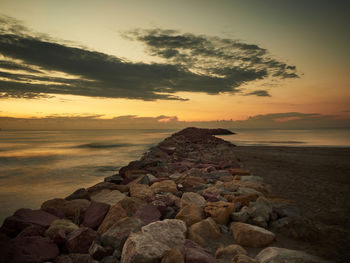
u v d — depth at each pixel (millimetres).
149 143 38562
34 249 3332
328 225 4645
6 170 14406
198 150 21703
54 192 9266
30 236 3969
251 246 3881
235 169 10406
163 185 7113
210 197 6035
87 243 3711
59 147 32281
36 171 13953
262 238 3898
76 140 50844
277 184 8281
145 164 11375
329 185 8070
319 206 5879
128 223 4031
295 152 18688
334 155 16469
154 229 3764
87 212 5039
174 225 4016
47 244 3559
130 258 3012
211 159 15438
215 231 4246
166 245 3344
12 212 6977
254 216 4758
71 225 4371
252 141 36156
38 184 10594
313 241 3971
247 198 5672
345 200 6363
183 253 3178
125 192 7074
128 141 44562
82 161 18406
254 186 7168
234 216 4785
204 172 10219
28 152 25422
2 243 2949
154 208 5066
